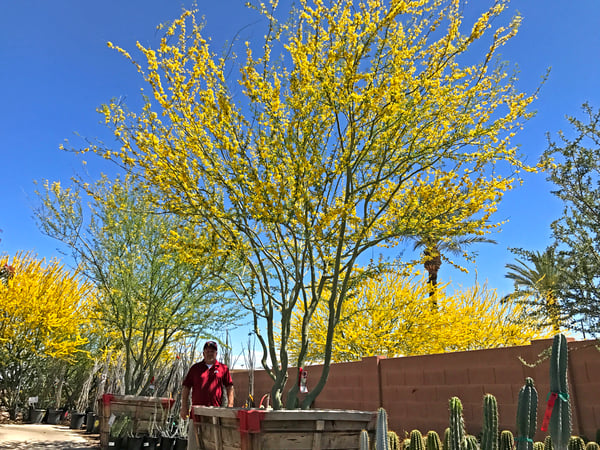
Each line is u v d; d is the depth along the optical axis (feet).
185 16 20.65
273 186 19.33
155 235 33.88
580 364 21.34
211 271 24.93
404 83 20.17
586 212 15.74
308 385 36.50
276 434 12.93
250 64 20.83
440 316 41.63
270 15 20.03
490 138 20.24
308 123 19.65
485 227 20.59
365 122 19.39
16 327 42.06
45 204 32.37
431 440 13.88
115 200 33.68
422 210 20.88
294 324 42.24
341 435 13.92
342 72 19.74
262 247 20.98
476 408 25.02
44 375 44.29
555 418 7.93
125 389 33.32
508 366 23.93
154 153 21.71
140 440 24.93
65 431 33.63
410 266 22.15
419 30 20.08
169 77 20.70
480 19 18.60
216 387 17.81
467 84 20.58
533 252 17.69
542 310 16.40
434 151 19.77
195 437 15.93
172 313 32.73
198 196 20.75
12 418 40.88
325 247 21.68
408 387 28.91
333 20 18.98
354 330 40.19
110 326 38.11
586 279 15.20
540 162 17.02
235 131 20.35
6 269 43.73
